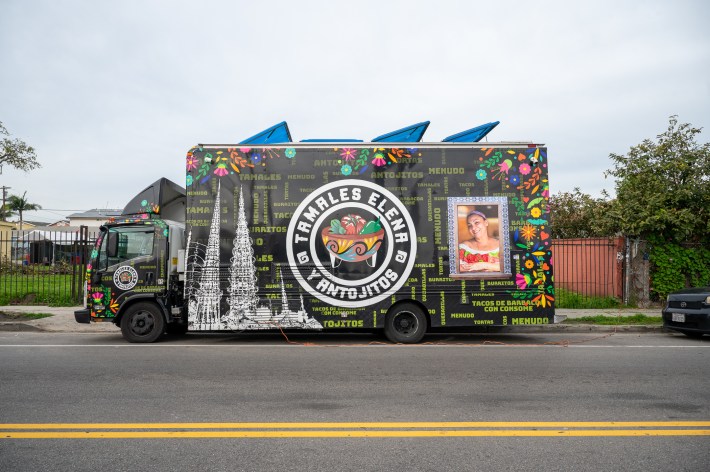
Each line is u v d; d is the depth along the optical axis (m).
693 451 4.27
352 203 9.84
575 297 15.33
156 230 9.97
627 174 16.94
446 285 9.82
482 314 9.82
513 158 9.98
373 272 9.79
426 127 10.36
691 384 6.48
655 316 12.86
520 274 9.88
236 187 9.80
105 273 9.84
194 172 9.80
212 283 9.69
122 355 8.39
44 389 6.11
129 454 4.16
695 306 10.47
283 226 9.78
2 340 10.06
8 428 4.75
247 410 5.32
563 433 4.69
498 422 4.98
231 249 9.73
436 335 11.24
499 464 4.00
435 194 9.90
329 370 7.24
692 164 15.73
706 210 14.95
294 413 5.23
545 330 11.80
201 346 9.43
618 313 13.50
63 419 5.01
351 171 9.88
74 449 4.27
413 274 9.81
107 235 9.92
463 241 9.87
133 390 6.08
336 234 9.81
